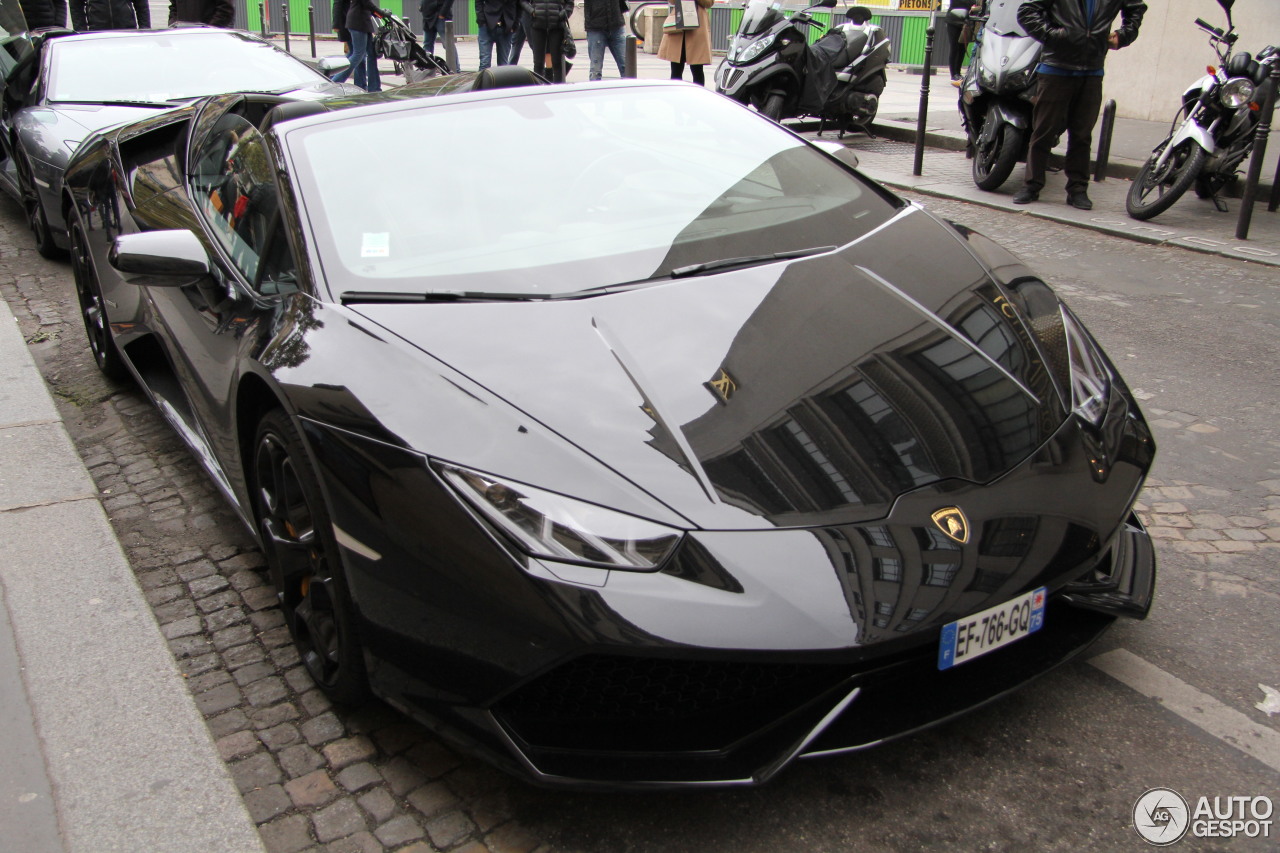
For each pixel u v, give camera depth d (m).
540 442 1.93
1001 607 1.86
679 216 2.72
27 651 2.51
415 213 2.59
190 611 2.72
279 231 2.61
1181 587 2.68
